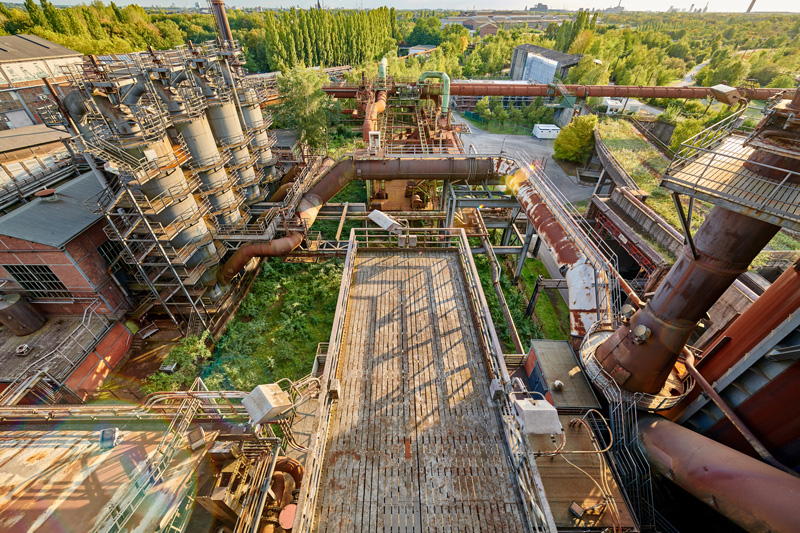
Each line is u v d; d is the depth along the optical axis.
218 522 10.32
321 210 28.81
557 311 26.12
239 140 27.12
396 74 67.31
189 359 19.44
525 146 59.44
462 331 12.85
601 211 29.25
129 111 17.16
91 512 8.98
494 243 34.25
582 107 59.97
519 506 8.48
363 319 13.23
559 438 12.85
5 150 25.69
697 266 11.19
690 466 11.15
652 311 12.73
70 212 19.28
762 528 9.15
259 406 9.12
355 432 9.88
